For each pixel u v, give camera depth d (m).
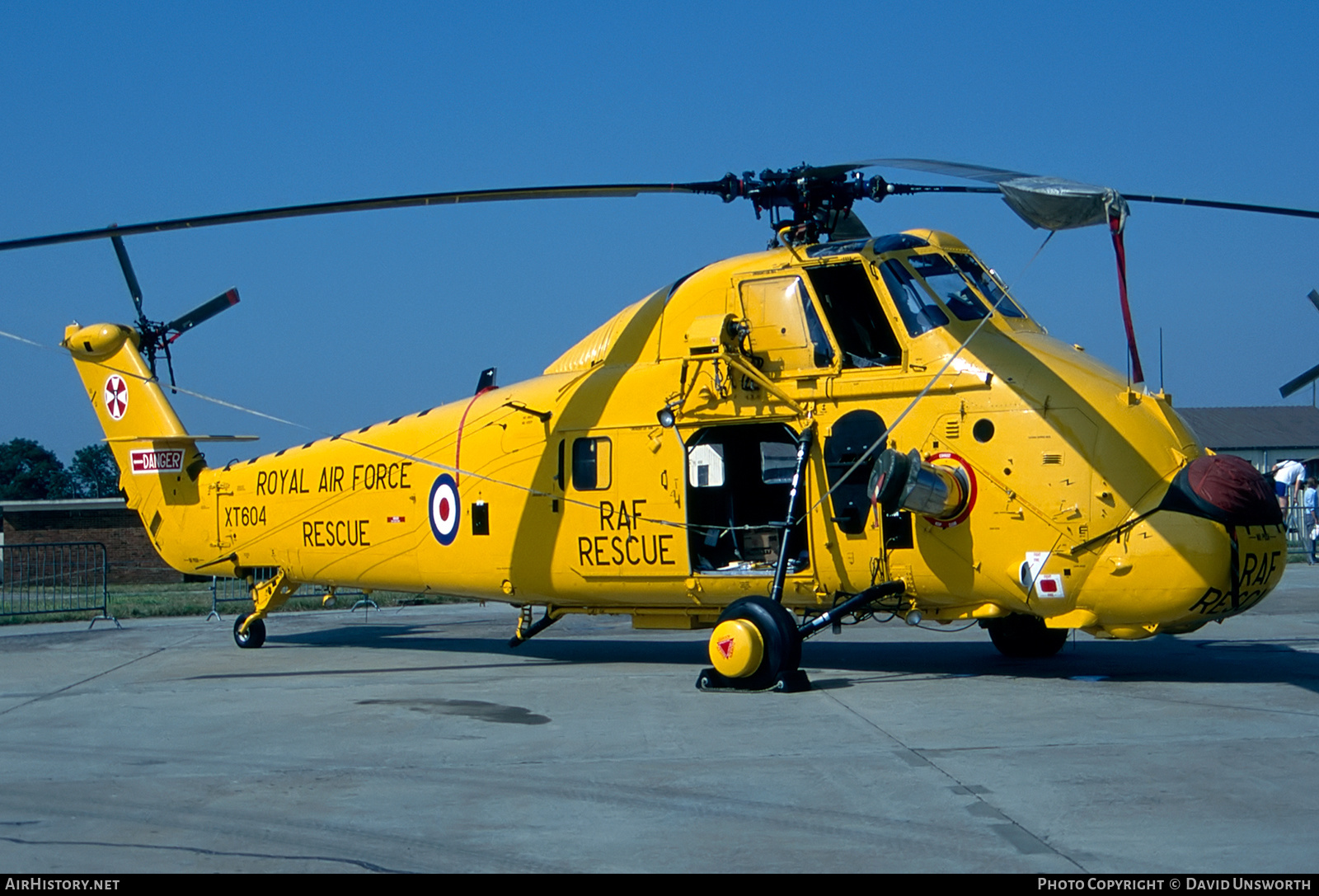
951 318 10.62
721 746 8.05
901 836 5.82
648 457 11.63
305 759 8.00
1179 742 7.74
